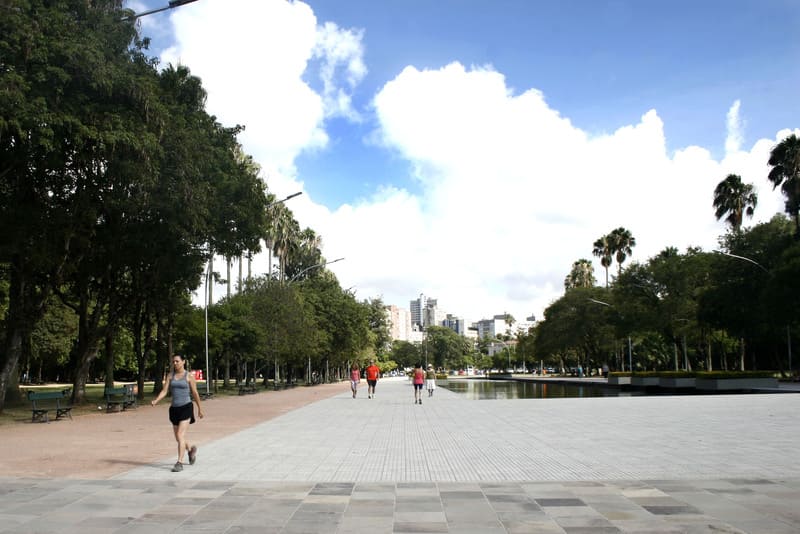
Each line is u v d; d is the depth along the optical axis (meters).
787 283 38.78
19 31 18.05
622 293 59.06
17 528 6.68
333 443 14.00
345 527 6.73
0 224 21.67
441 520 7.02
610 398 32.25
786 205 45.16
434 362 145.25
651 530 6.52
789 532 6.40
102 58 20.23
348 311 70.44
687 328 54.16
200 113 31.30
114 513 7.36
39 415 22.67
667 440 13.80
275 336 50.03
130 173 21.61
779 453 11.66
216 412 24.31
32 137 18.14
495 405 27.55
